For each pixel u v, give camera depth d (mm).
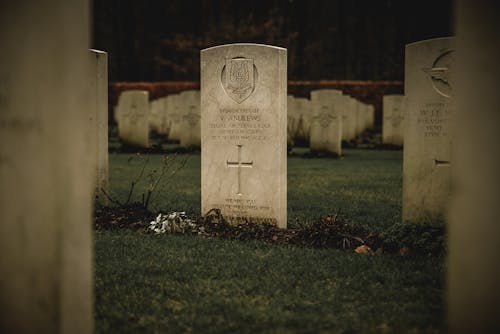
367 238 7766
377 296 5637
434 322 4977
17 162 3492
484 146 3229
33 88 3430
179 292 5730
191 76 43375
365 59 49875
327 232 7840
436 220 8367
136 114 22250
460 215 3334
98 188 10078
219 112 8781
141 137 22281
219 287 5902
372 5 49406
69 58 3404
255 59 8531
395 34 47156
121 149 22281
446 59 8156
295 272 6379
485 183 3238
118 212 9344
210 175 8891
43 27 3377
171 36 48281
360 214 10016
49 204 3402
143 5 48625
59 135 3367
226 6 45750
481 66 3211
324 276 6270
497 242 3215
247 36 40625
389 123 25688
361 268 6531
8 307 3568
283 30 44438
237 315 5113
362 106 30188
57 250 3387
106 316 5082
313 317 5055
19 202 3500
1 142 3537
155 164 18203
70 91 3420
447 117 8211
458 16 3270
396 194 12375
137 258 6980
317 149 21406
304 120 26328
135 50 49125
